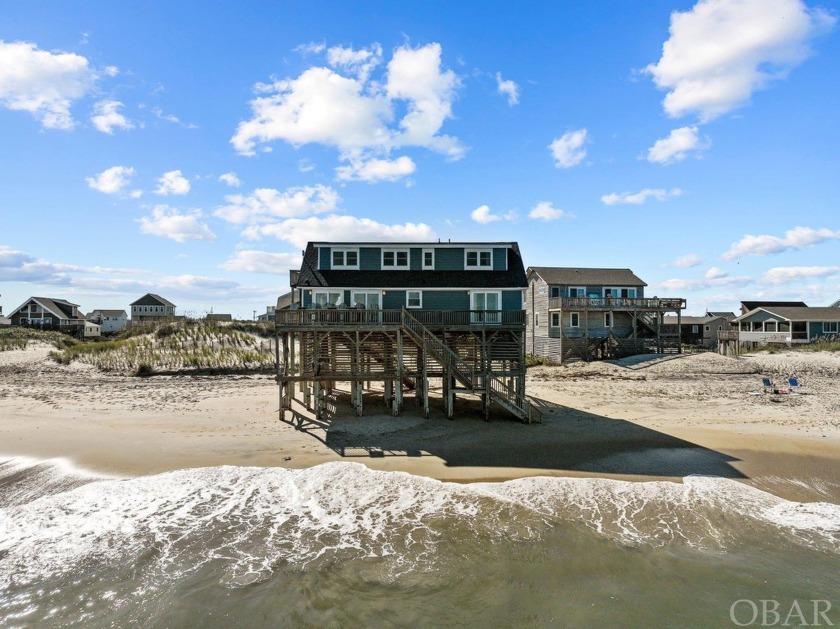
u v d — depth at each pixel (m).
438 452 18.12
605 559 10.97
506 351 24.48
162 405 26.30
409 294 25.56
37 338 52.91
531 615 9.05
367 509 13.38
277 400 28.06
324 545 11.48
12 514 12.99
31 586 9.88
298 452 17.97
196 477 15.52
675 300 45.22
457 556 11.03
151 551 11.21
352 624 8.80
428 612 9.14
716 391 31.81
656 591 9.83
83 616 8.98
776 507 13.66
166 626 8.73
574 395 30.33
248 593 9.66
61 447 18.23
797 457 17.67
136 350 42.28
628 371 39.53
